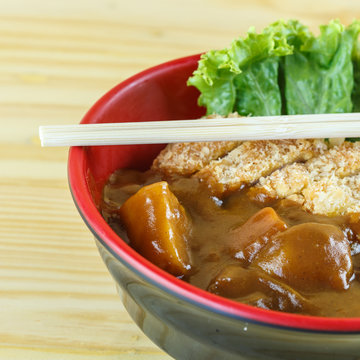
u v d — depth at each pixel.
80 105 0.65
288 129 0.48
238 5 0.77
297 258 0.44
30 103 0.65
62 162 0.60
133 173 0.51
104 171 0.49
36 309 0.50
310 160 0.50
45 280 0.52
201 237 0.46
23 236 0.54
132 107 0.52
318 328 0.39
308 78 0.53
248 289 0.43
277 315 0.39
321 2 0.77
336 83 0.53
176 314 0.42
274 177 0.48
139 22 0.74
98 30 0.73
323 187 0.47
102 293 0.51
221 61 0.51
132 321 0.50
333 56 0.53
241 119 0.48
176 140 0.48
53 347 0.48
